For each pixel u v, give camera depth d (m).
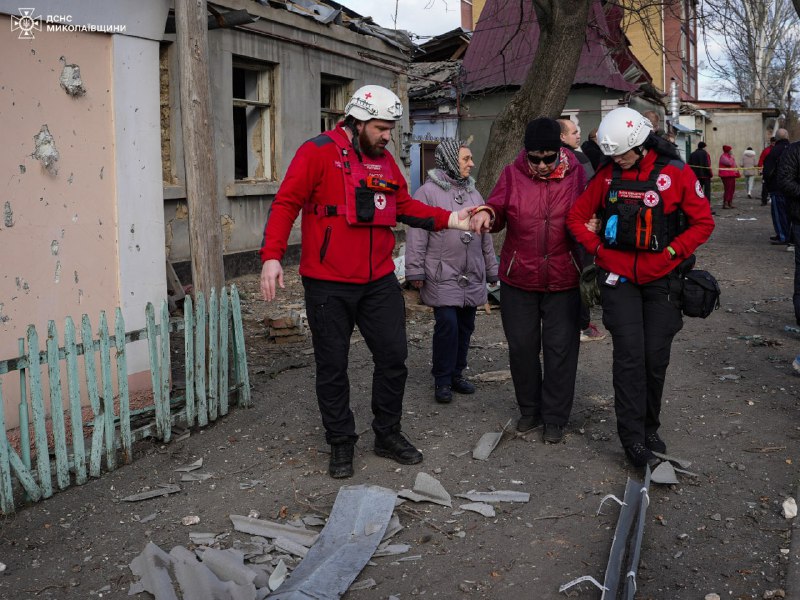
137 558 3.55
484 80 19.89
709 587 3.31
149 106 5.39
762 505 4.02
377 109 4.13
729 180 23.70
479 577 3.42
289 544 3.69
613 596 3.13
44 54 4.70
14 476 4.32
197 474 4.53
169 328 4.95
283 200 4.11
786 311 8.72
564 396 4.87
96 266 5.10
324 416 4.46
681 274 4.34
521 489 4.27
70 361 4.29
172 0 7.81
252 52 11.29
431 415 5.48
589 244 4.40
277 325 7.66
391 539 3.76
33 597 3.33
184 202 10.21
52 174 4.80
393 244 4.44
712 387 5.96
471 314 5.82
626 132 4.09
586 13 9.94
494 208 4.77
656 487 4.24
